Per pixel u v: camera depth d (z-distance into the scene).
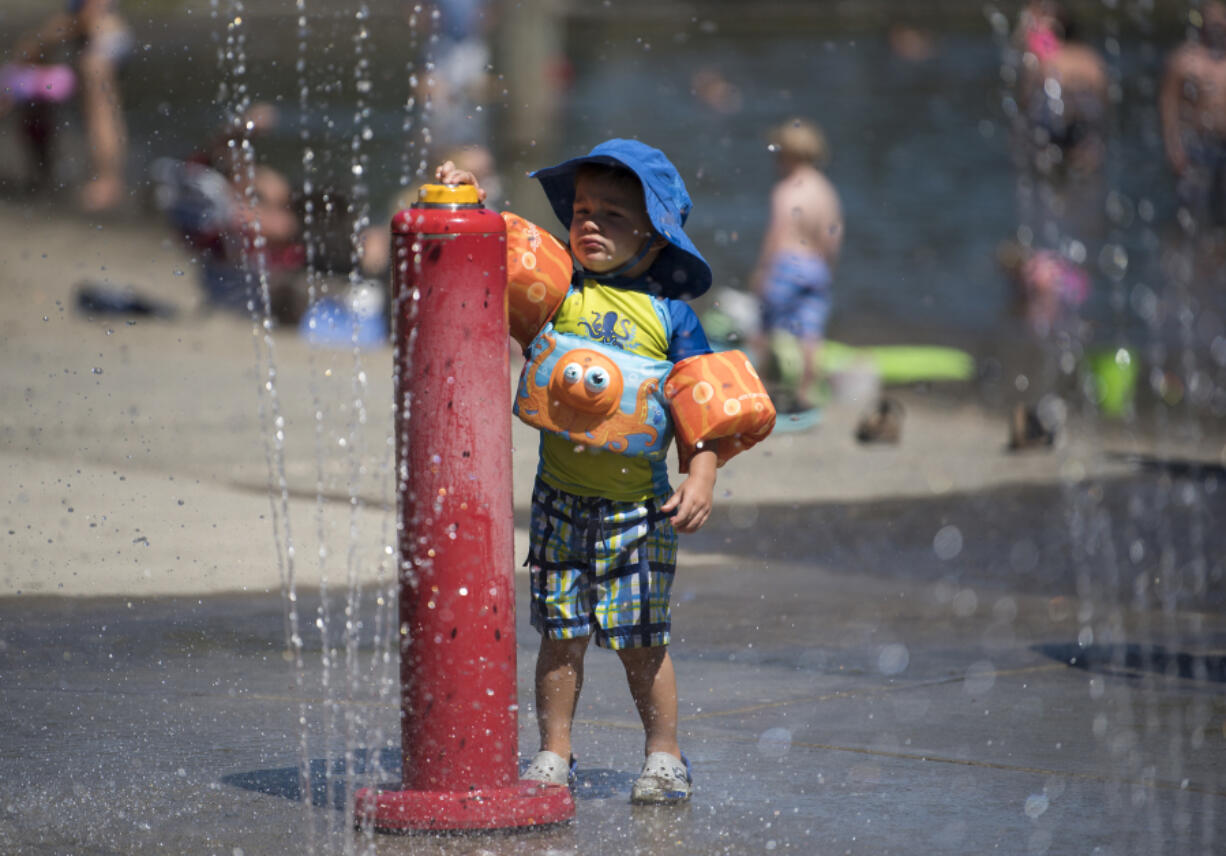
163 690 7.69
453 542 5.67
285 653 8.41
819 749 6.95
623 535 6.17
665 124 53.66
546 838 5.64
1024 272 25.47
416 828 5.66
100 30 34.38
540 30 24.33
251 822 5.75
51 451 13.91
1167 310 25.41
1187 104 27.11
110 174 34.53
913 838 5.72
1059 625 9.59
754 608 9.93
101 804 5.95
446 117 24.33
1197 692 8.04
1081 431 17.89
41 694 7.57
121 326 22.28
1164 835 5.78
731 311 19.86
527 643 8.91
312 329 20.77
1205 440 17.36
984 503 13.73
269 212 23.20
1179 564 11.38
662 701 6.27
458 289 5.64
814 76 72.25
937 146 50.59
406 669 5.79
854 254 33.22
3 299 23.97
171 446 14.29
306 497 12.48
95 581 9.82
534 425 6.14
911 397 20.34
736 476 14.91
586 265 6.29
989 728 7.32
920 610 9.91
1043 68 29.55
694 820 5.90
